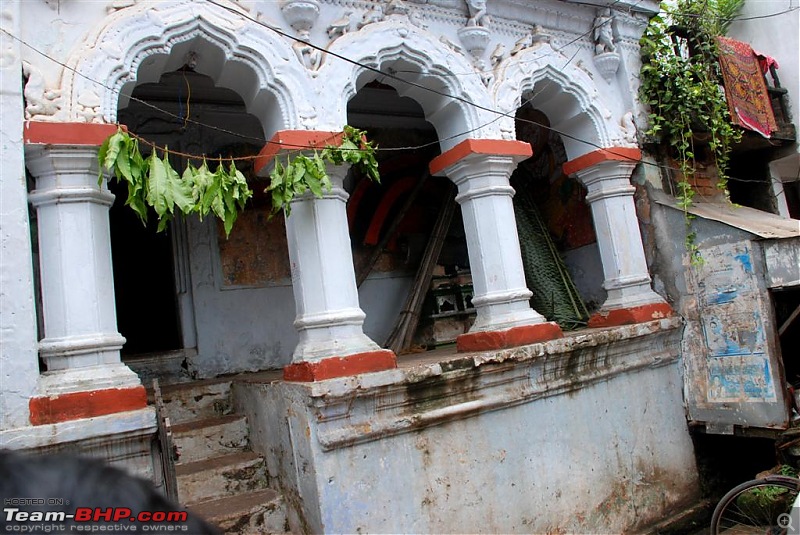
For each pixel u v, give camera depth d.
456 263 8.36
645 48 7.26
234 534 4.64
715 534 5.42
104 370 4.09
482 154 5.85
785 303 6.47
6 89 4.02
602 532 5.84
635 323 6.59
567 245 8.36
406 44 5.65
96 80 4.26
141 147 7.04
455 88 5.89
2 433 3.66
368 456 4.68
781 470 5.94
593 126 6.91
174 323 7.20
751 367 6.33
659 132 7.25
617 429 6.23
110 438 3.96
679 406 6.84
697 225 6.75
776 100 8.39
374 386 4.63
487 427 5.33
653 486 6.38
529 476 5.48
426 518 4.84
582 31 7.03
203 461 5.32
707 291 6.68
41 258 4.16
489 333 5.65
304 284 4.95
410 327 7.64
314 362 4.63
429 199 8.77
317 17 5.27
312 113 5.05
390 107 8.55
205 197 4.23
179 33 4.66
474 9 6.06
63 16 4.29
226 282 7.25
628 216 7.00
